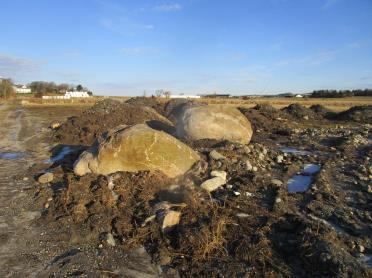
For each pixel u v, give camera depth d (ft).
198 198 22.36
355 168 30.94
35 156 40.81
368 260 16.42
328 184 26.45
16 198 25.72
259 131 55.11
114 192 24.02
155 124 45.78
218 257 16.75
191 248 17.43
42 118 89.81
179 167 26.89
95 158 27.17
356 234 18.79
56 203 23.76
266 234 18.48
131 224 20.31
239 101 162.50
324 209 21.79
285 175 28.84
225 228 18.89
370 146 40.52
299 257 16.46
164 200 23.39
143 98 78.18
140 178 25.27
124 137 26.48
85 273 16.14
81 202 22.70
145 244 18.56
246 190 24.66
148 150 26.32
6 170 34.27
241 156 31.55
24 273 16.24
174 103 65.31
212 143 37.17
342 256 15.80
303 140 46.50
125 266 16.71
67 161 35.50
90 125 52.01
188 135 39.70
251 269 15.75
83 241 19.04
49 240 19.26
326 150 39.68
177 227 19.35
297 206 22.52
